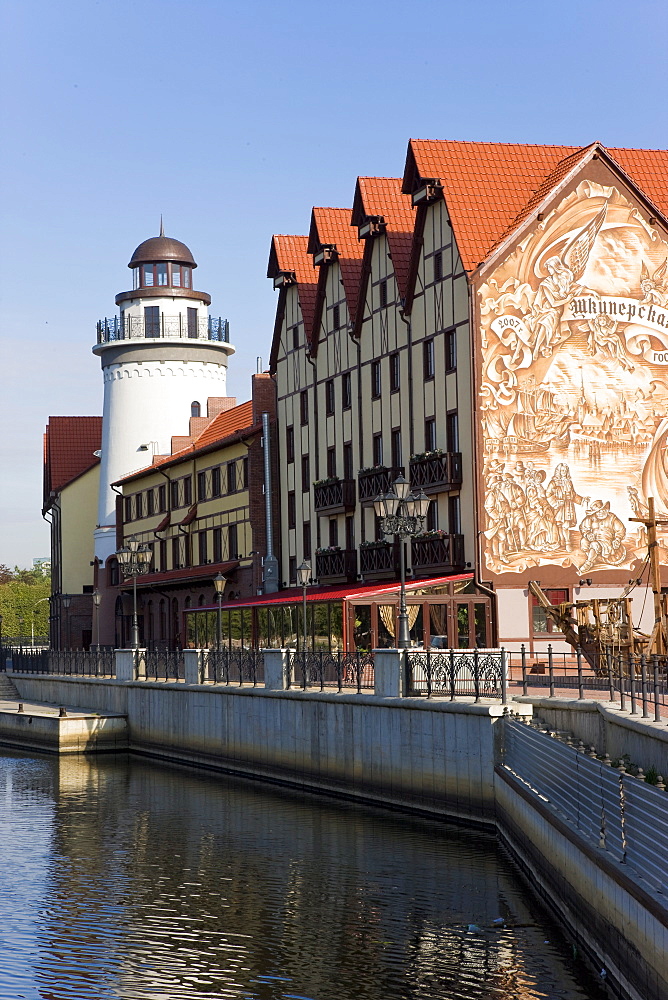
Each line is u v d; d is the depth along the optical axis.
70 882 28.34
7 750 58.09
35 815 37.97
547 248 47.47
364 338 55.47
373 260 54.78
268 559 63.09
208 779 45.44
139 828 35.16
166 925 24.50
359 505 55.28
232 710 46.59
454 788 33.50
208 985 20.92
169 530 77.00
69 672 65.88
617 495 47.94
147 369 84.56
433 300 49.78
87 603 94.62
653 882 17.69
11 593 148.25
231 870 29.05
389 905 25.31
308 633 49.31
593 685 34.09
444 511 48.88
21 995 20.56
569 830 22.66
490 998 19.92
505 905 24.98
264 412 64.50
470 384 46.88
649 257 48.69
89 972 21.67
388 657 36.66
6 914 25.53
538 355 47.31
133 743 55.94
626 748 26.39
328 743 39.88
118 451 85.25
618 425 48.06
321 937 23.38
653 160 53.53
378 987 20.62
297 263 63.00
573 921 22.31
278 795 40.44
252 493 64.56
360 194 54.03
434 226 49.78
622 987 18.72
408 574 50.28
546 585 46.97
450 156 49.88
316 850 30.81
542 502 47.12
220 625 52.22
